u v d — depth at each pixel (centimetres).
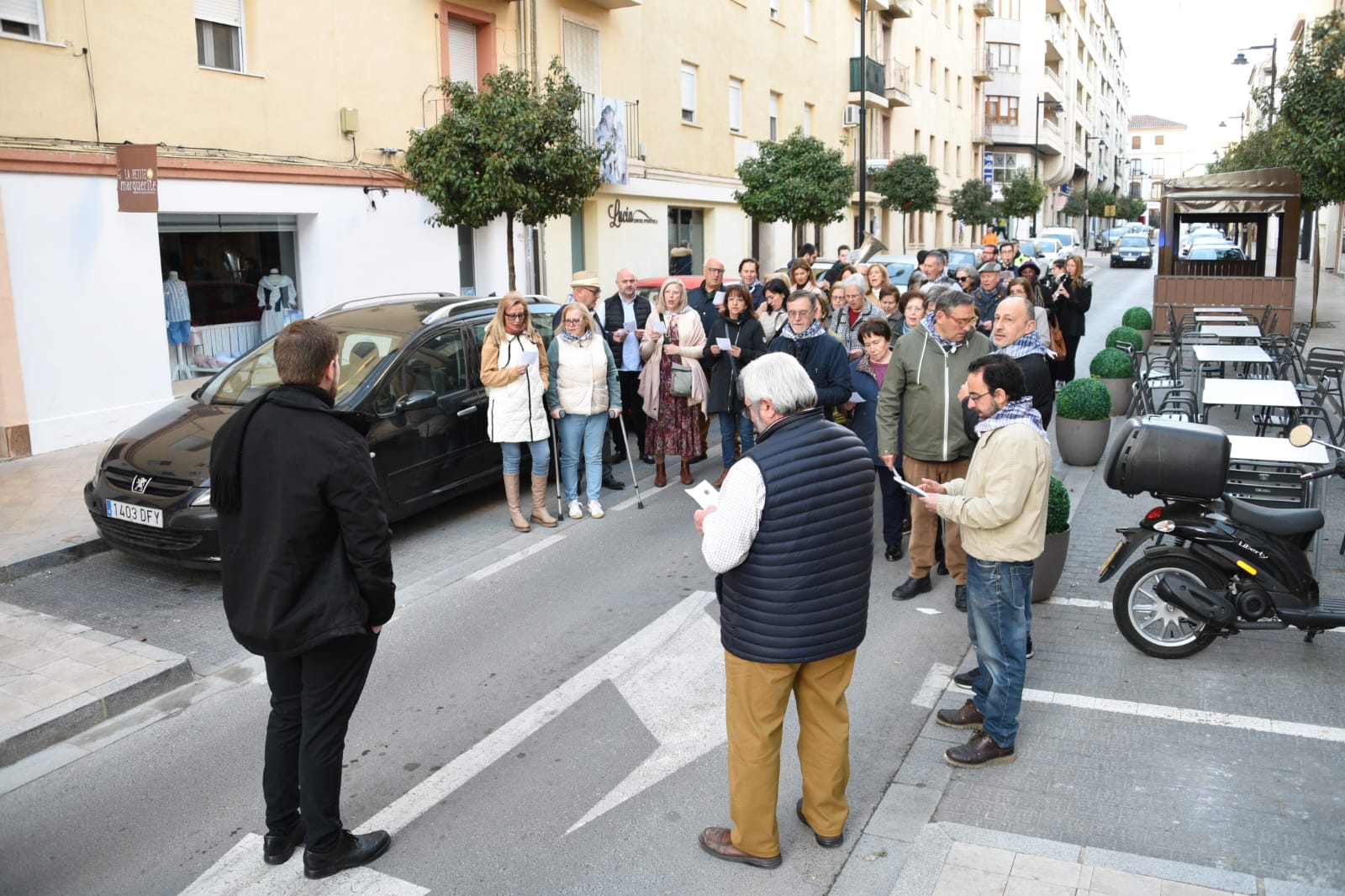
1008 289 927
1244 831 383
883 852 381
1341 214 3762
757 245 2792
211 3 1208
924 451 619
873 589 667
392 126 1467
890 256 2172
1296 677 515
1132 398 1141
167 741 488
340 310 873
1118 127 11869
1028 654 550
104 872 385
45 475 945
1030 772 433
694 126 2339
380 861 385
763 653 351
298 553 350
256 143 1264
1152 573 538
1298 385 1111
